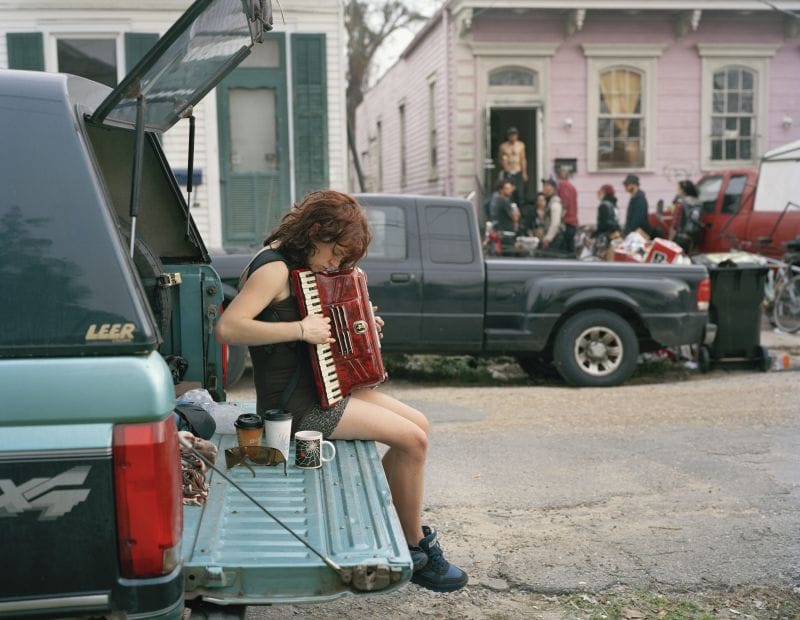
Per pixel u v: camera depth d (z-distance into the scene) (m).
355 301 3.24
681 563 4.19
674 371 9.21
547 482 5.32
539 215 14.64
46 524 2.01
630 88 16.61
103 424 2.02
